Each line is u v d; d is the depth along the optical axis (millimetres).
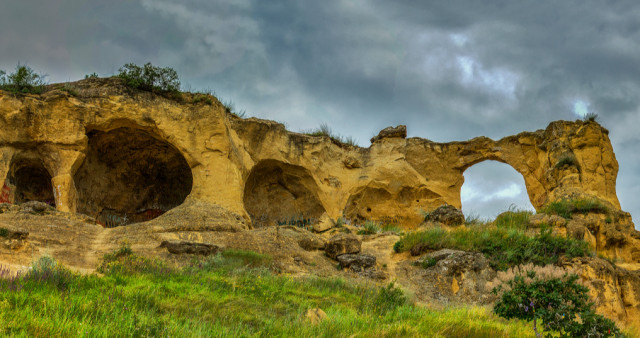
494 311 12133
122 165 28422
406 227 35438
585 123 33219
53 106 24344
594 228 26531
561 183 32406
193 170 26375
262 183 32094
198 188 25812
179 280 13219
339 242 19922
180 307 10461
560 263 19688
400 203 36156
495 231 21906
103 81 26484
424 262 19234
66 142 24156
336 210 33156
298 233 21641
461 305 16312
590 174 32188
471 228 22750
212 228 19938
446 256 18984
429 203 36344
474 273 18422
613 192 32594
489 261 19609
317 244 20703
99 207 27547
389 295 13852
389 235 24188
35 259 14086
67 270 12492
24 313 8148
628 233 27391
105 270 13859
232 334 8945
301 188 32781
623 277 20094
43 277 11273
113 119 25234
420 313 12047
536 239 21062
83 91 25250
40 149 24188
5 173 23141
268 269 16703
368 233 26359
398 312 11938
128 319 8703
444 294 17672
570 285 11844
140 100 26016
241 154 28828
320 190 32844
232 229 20219
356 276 18328
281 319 10516
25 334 7215
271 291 13016
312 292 13992
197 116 26688
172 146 26969
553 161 33906
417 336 9625
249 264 16891
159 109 26281
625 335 11977
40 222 17984
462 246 20578
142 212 29250
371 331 9750
